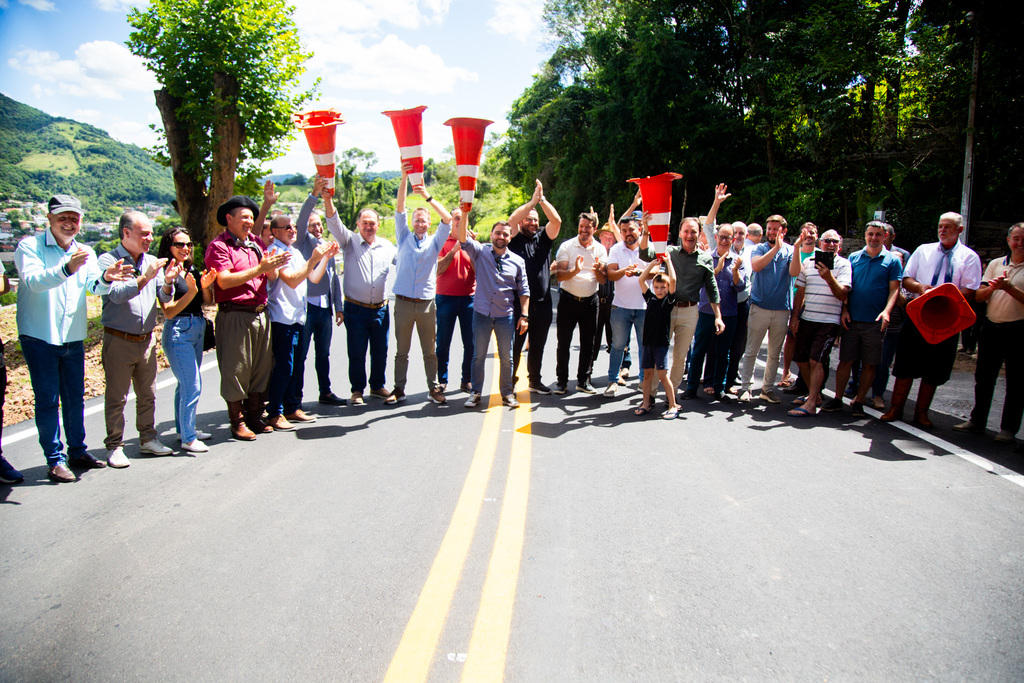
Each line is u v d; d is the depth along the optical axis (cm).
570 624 288
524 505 410
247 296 532
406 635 278
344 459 498
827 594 314
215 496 426
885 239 706
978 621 293
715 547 359
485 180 5997
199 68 1522
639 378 825
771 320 685
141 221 480
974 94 1170
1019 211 1347
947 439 561
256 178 1716
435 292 687
